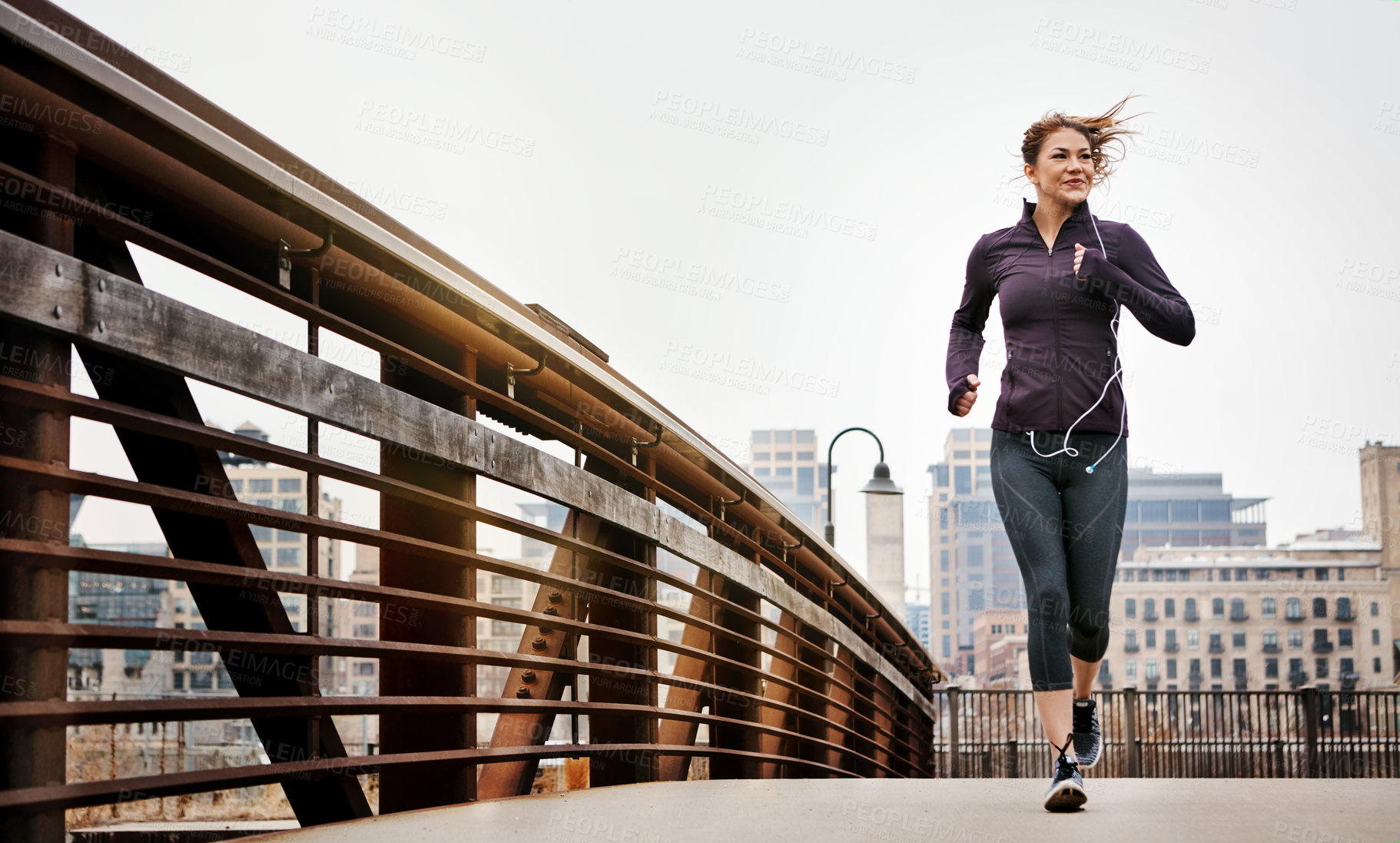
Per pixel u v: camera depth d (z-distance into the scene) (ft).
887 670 34.63
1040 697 11.25
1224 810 10.49
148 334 7.18
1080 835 8.71
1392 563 397.19
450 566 11.87
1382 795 12.00
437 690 11.69
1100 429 11.66
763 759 21.44
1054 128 12.03
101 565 6.60
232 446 7.88
